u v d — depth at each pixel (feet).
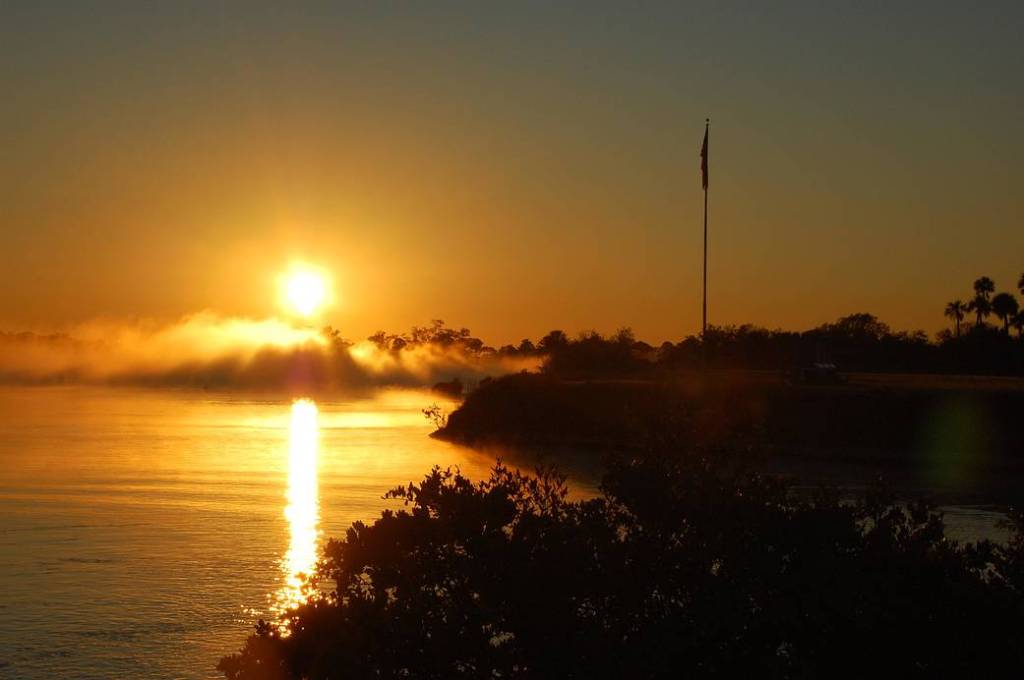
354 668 35.06
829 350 348.38
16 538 128.77
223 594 99.04
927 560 37.42
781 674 35.99
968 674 35.37
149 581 104.27
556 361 414.82
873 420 239.09
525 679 35.37
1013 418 237.04
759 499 39.88
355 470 212.64
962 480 197.47
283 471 209.56
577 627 36.19
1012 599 37.24
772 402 246.88
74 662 78.64
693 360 413.18
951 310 521.24
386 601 38.24
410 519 40.55
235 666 39.86
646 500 39.73
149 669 77.05
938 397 244.83
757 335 426.10
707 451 42.83
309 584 43.73
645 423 43.70
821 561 36.86
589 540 38.11
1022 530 48.85
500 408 300.81
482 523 39.86
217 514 149.69
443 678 35.81
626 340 460.14
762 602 36.32
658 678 35.40
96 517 146.30
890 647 35.35
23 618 90.22
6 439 292.20
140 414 433.89
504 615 36.88
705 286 201.57
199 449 261.85
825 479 191.52
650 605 37.22
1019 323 501.97
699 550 37.65
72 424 362.53
